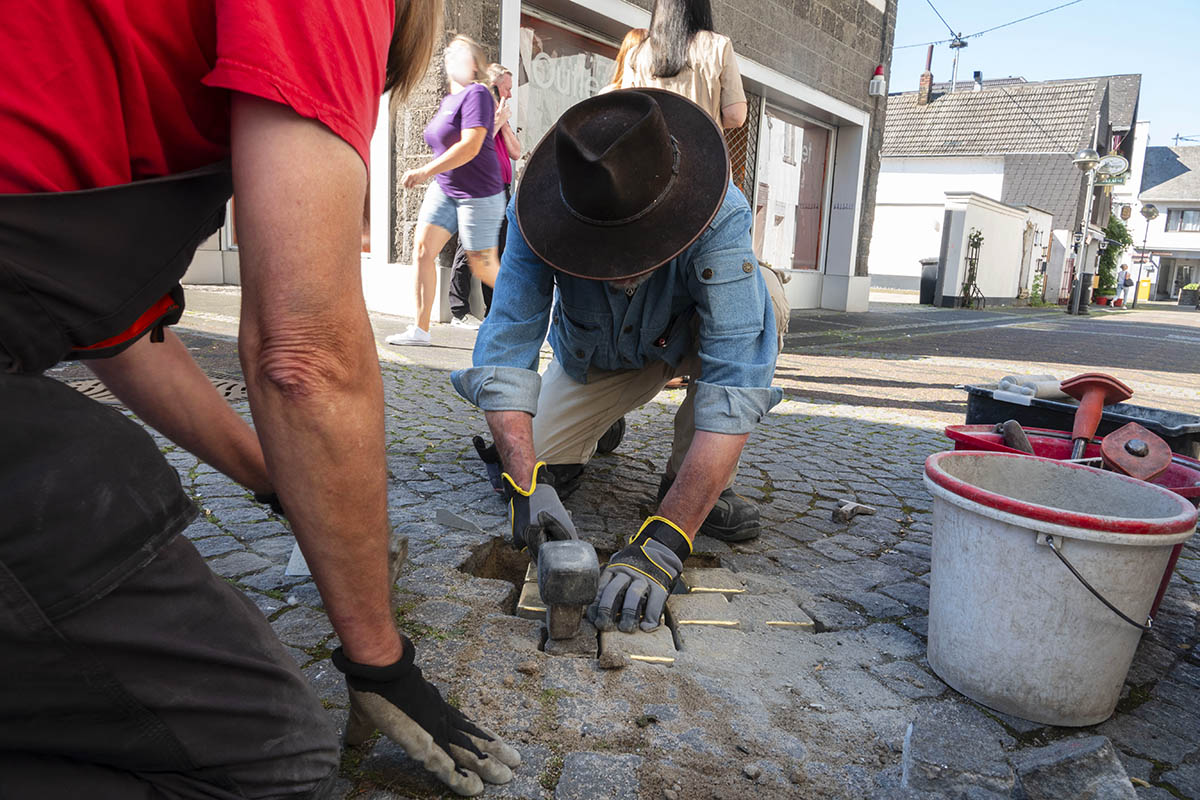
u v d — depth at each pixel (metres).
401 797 1.33
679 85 3.65
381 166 7.23
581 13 8.01
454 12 6.67
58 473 0.76
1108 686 1.69
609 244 1.81
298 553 2.12
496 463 2.78
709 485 2.03
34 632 0.75
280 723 0.97
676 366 2.56
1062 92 34.38
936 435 4.54
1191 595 2.49
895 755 1.56
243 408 3.55
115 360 1.23
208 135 0.85
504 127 5.79
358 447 0.91
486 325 2.16
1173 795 1.52
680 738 1.54
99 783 0.85
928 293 22.47
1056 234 32.72
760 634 2.00
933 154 33.91
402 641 1.16
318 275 0.83
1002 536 1.67
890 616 2.18
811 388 5.83
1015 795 1.44
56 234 0.76
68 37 0.73
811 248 13.83
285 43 0.78
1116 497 1.91
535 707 1.59
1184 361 10.36
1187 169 60.94
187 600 0.88
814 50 11.49
